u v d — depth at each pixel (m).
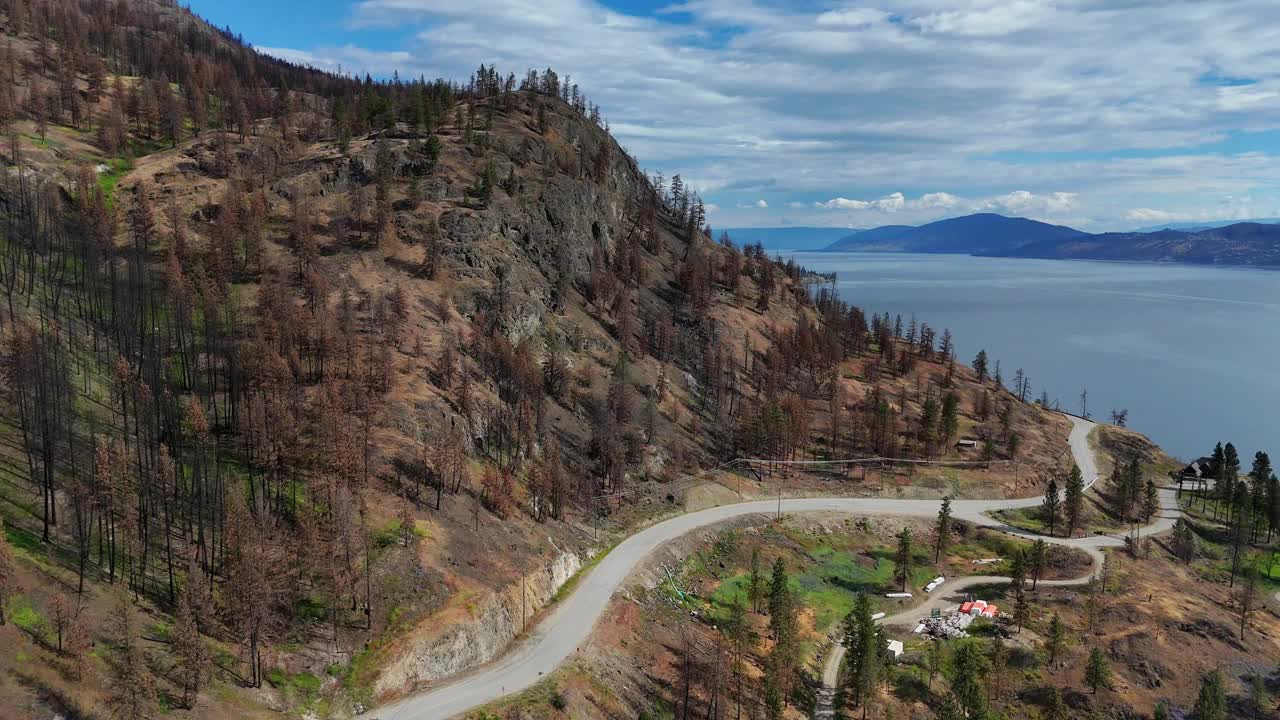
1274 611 134.25
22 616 65.88
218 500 91.50
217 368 120.31
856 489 170.38
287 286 143.88
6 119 179.25
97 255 136.50
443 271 167.88
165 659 68.69
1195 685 107.44
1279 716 103.25
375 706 76.88
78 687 61.69
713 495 156.50
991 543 149.50
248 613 71.50
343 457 96.25
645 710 88.56
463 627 88.12
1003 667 104.75
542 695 82.75
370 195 188.12
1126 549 147.50
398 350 137.62
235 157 195.88
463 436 124.44
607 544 128.75
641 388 180.38
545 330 176.50
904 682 105.56
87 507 77.75
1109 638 115.75
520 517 118.12
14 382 88.19
